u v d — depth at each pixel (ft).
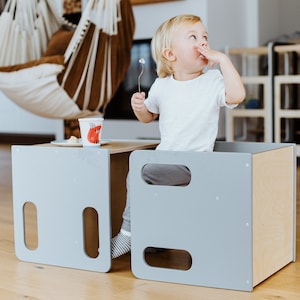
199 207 4.43
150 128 13.51
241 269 4.33
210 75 5.00
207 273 4.44
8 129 17.54
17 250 5.30
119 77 9.82
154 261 5.16
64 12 14.16
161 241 4.60
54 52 10.21
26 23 10.29
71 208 4.97
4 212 7.51
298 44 12.13
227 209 4.33
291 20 14.85
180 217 4.51
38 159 5.11
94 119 5.07
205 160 4.38
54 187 5.04
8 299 4.25
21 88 9.13
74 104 9.39
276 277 4.68
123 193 5.83
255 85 13.52
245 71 13.33
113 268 4.99
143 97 5.28
